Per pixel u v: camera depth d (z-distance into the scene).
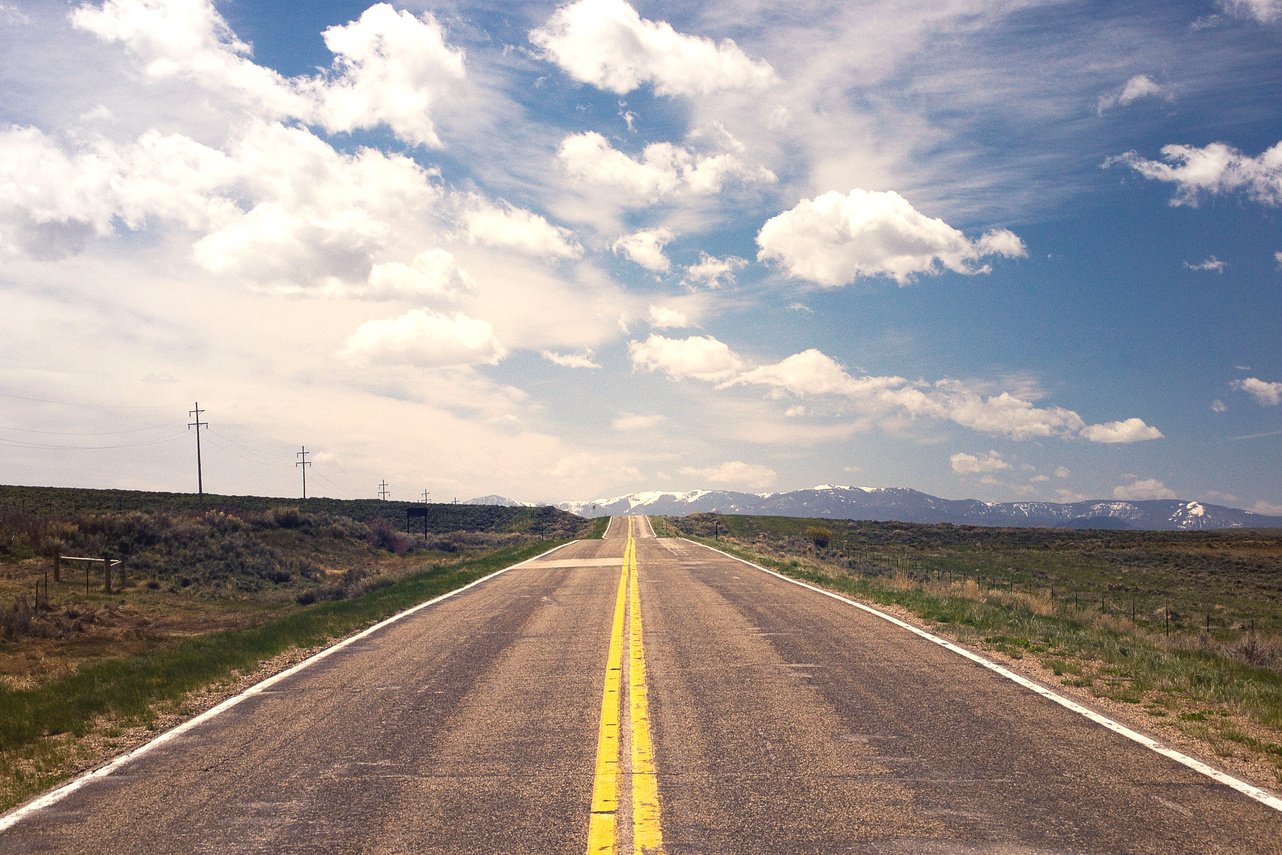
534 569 28.70
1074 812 5.28
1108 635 13.80
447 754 6.90
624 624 14.21
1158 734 7.06
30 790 6.37
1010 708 7.98
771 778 6.08
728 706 8.26
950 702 8.25
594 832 5.11
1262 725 7.32
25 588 25.80
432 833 5.17
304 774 6.48
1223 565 67.69
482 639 13.16
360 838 5.12
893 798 5.61
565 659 11.12
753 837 4.98
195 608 27.64
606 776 6.20
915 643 11.74
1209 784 5.76
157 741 7.69
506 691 9.26
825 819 5.25
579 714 8.12
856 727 7.39
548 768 6.44
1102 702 8.24
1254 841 4.77
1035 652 11.00
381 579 29.97
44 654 17.77
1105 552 78.69
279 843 5.09
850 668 10.04
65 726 8.52
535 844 4.95
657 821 5.27
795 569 26.42
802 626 13.52
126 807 5.85
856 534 96.44
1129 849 4.70
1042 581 52.72
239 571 35.78
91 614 22.36
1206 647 14.99
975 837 4.91
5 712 9.29
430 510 106.75
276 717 8.46
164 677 10.87
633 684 9.39
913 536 94.56
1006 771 6.12
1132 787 5.73
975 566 63.94
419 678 10.21
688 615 15.17
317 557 45.88
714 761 6.51
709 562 30.30
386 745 7.24
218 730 8.02
